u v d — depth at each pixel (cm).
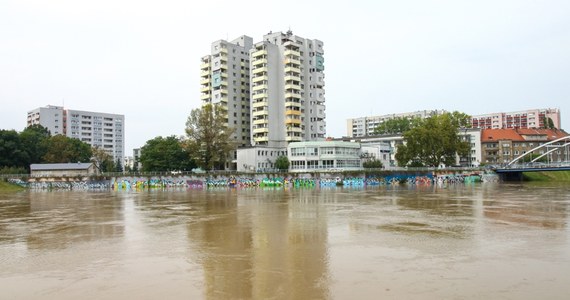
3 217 3700
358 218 3244
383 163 13338
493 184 9906
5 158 11244
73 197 6619
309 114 13850
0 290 1424
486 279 1458
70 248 2167
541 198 5191
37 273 1645
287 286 1405
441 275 1517
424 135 10625
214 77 14000
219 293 1342
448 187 8656
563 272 1543
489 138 16562
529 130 17188
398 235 2412
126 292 1373
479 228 2652
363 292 1327
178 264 1753
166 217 3506
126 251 2059
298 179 9869
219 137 10381
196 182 9719
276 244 2181
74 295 1353
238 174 9819
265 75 13175
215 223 3056
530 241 2177
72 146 13275
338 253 1928
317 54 14288
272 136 13225
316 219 3209
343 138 17200
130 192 8094
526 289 1342
